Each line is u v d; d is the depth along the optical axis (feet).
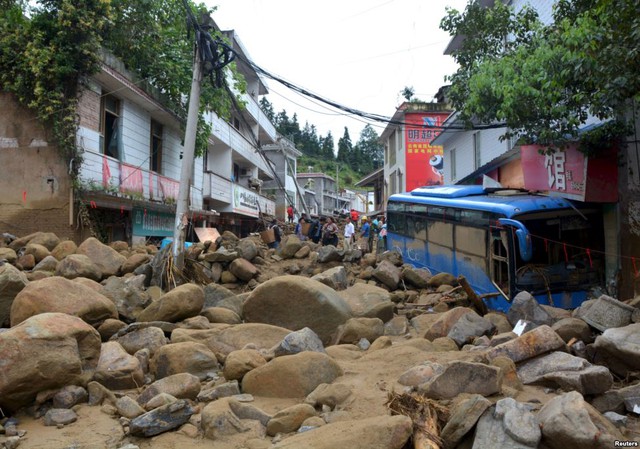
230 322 27.09
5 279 23.32
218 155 92.73
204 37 37.45
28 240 41.37
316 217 71.05
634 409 15.12
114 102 52.85
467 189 40.29
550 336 18.12
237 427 14.82
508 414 12.75
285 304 26.55
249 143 104.47
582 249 32.91
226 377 18.95
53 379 16.75
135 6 52.95
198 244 47.50
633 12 23.17
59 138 44.93
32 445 14.38
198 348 20.21
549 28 34.24
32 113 46.14
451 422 13.26
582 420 12.10
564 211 32.60
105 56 48.19
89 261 33.96
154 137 62.49
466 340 23.90
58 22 44.52
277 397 17.48
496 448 12.15
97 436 15.02
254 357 19.15
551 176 35.19
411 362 19.61
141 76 56.03
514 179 49.98
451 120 64.54
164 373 19.67
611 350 18.22
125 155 53.93
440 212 39.29
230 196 90.22
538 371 17.31
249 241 46.11
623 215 32.78
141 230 59.82
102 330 22.66
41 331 16.99
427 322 29.58
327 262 45.91
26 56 43.91
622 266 32.37
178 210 36.94
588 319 22.54
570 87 30.42
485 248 33.22
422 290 38.11
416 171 97.81
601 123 34.81
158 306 25.52
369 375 18.33
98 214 51.01
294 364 17.67
